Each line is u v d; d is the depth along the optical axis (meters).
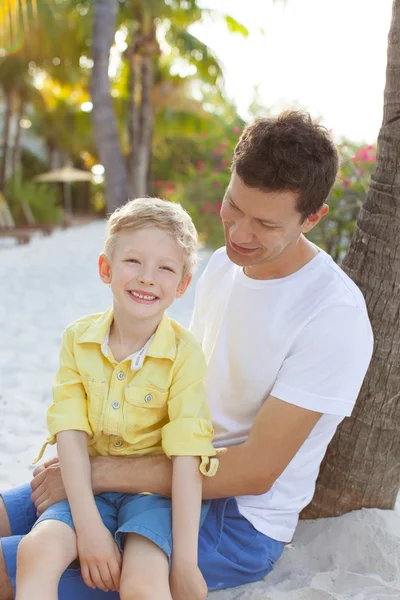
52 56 18.39
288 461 1.86
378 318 2.27
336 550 2.27
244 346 1.98
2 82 21.06
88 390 1.92
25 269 9.91
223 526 1.96
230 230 1.84
